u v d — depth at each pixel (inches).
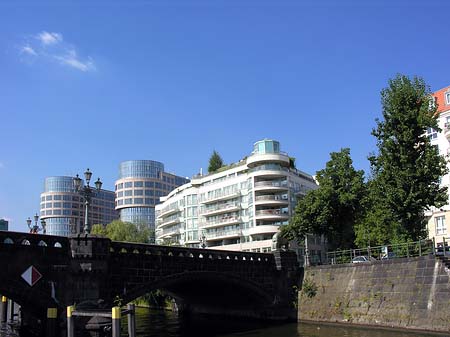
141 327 1898.4
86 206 1333.7
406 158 1519.4
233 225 3821.4
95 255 1322.6
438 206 1519.4
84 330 1135.6
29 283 1234.6
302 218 2316.7
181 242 4370.1
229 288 1971.0
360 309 1635.1
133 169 7101.4
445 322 1320.1
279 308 1931.6
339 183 2314.2
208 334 1627.7
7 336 1473.9
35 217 2047.2
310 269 1936.5
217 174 4101.9
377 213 2107.5
